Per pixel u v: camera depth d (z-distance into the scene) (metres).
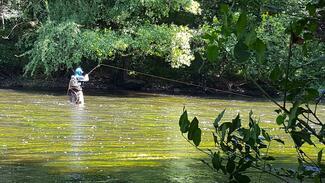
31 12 23.67
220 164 2.32
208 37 2.11
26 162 8.22
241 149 2.35
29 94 20.67
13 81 24.91
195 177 7.46
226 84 25.33
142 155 9.06
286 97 2.25
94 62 25.91
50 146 9.64
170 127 12.79
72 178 7.24
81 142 10.20
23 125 12.28
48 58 21.67
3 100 18.02
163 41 22.12
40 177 7.24
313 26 2.20
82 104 17.80
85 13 22.69
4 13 24.11
